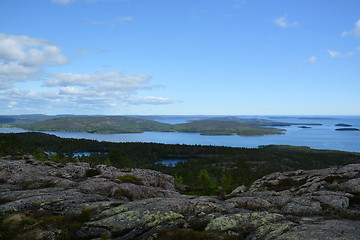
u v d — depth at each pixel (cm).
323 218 1330
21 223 1385
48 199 1866
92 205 1756
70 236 1261
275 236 1101
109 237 1237
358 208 1548
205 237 1145
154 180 4078
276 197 1950
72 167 3612
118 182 3017
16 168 3191
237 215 1416
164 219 1420
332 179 2562
